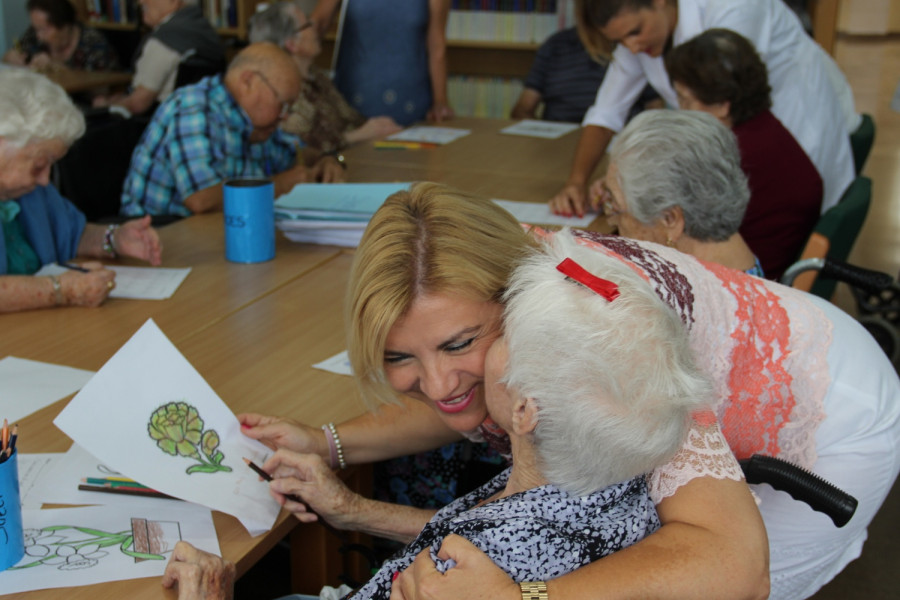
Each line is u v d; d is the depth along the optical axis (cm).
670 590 84
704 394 88
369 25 409
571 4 490
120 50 589
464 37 514
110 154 298
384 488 166
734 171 157
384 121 377
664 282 108
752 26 245
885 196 526
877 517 254
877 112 745
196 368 155
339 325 176
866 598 219
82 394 120
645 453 85
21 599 98
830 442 131
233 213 208
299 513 120
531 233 107
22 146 172
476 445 155
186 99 259
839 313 136
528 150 336
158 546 109
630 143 159
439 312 97
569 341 84
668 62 221
